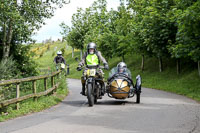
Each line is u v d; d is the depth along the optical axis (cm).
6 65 1234
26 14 1694
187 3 1728
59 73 1592
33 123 711
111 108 982
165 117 794
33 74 1634
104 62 1059
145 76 2931
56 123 703
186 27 1662
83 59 1088
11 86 962
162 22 2292
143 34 2520
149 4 2528
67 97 1421
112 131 609
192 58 1847
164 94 1619
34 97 1043
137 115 828
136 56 4062
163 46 2453
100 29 3900
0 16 1522
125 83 1066
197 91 1708
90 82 1020
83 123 701
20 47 1648
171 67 2908
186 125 678
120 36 3144
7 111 872
